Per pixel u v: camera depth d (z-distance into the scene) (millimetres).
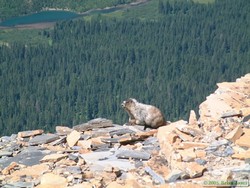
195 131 52094
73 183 46344
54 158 51094
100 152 52594
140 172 47844
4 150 55250
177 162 47156
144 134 54812
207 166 46688
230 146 49031
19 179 48281
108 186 45031
